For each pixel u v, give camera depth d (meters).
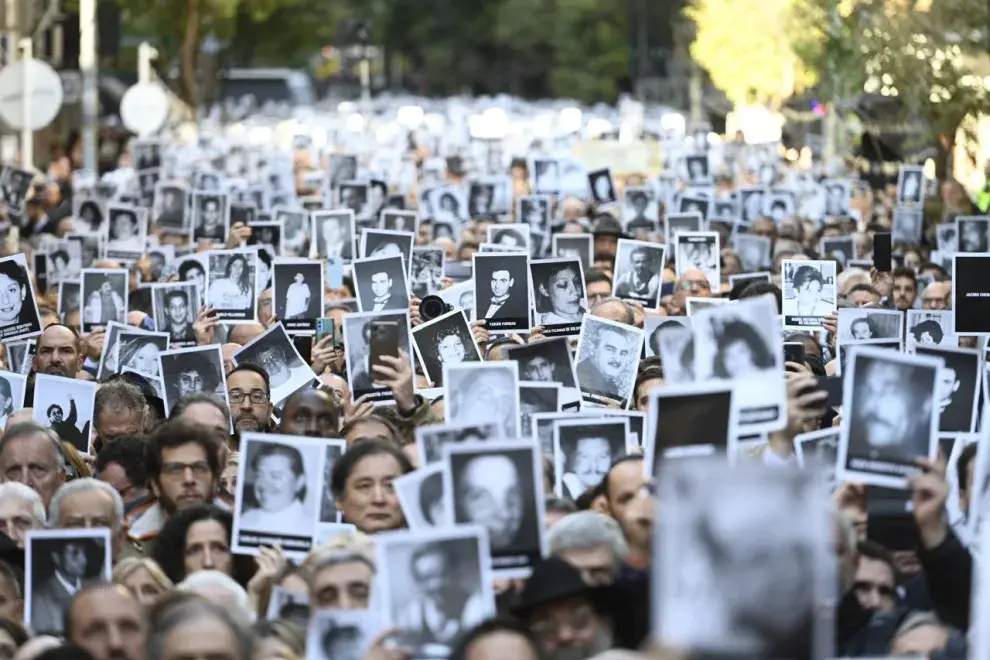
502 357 17.27
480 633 9.93
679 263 28.22
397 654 10.47
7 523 13.98
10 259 21.80
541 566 10.71
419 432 13.13
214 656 10.35
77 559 12.50
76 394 18.23
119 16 77.81
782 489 7.77
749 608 7.75
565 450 15.09
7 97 46.41
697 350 12.35
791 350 19.28
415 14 163.75
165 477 14.82
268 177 47.25
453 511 11.56
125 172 52.41
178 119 74.75
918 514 11.27
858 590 11.88
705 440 11.69
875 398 11.88
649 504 11.37
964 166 43.47
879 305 24.72
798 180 51.38
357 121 70.25
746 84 67.94
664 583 7.83
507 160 61.16
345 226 29.66
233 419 19.19
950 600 11.16
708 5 72.62
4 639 11.33
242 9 84.06
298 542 13.53
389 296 22.02
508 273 22.00
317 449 13.62
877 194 46.16
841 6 38.62
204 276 26.72
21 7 56.66
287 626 11.41
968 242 32.31
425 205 38.69
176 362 19.19
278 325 20.62
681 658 7.79
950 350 14.62
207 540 13.58
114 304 25.00
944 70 36.38
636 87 143.12
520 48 155.25
